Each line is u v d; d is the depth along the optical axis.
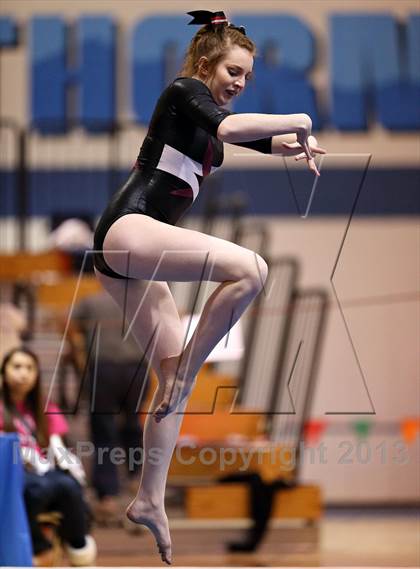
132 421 15.05
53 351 17.14
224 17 7.14
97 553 14.76
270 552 15.39
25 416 12.34
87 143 21.09
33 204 20.94
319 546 15.99
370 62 21.41
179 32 21.17
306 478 20.64
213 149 7.04
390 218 21.28
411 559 14.53
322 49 21.41
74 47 21.16
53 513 12.31
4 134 20.92
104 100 20.97
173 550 15.53
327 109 21.25
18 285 18.12
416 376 20.97
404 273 21.19
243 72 6.94
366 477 20.70
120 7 21.33
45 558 12.21
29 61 21.06
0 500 10.56
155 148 6.91
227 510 15.61
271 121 6.33
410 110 21.33
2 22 21.19
